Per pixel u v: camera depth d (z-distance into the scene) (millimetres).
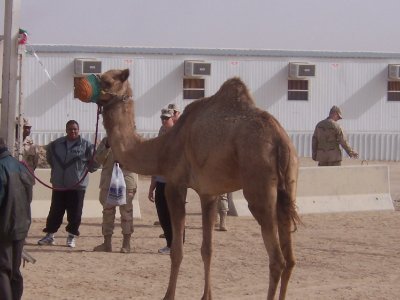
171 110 14141
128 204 13492
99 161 13344
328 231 16141
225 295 10586
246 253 13617
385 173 19250
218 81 33812
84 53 31688
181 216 10094
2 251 8867
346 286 11094
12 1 10867
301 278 11664
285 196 9039
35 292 10625
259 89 34750
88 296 10469
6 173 8805
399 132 36969
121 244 14391
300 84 35438
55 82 31406
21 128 11281
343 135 18875
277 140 9117
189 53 33250
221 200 15836
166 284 11211
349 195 18766
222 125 9445
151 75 32750
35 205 16859
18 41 11008
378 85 36594
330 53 35812
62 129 31594
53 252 13523
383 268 12438
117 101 10609
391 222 17406
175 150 10117
